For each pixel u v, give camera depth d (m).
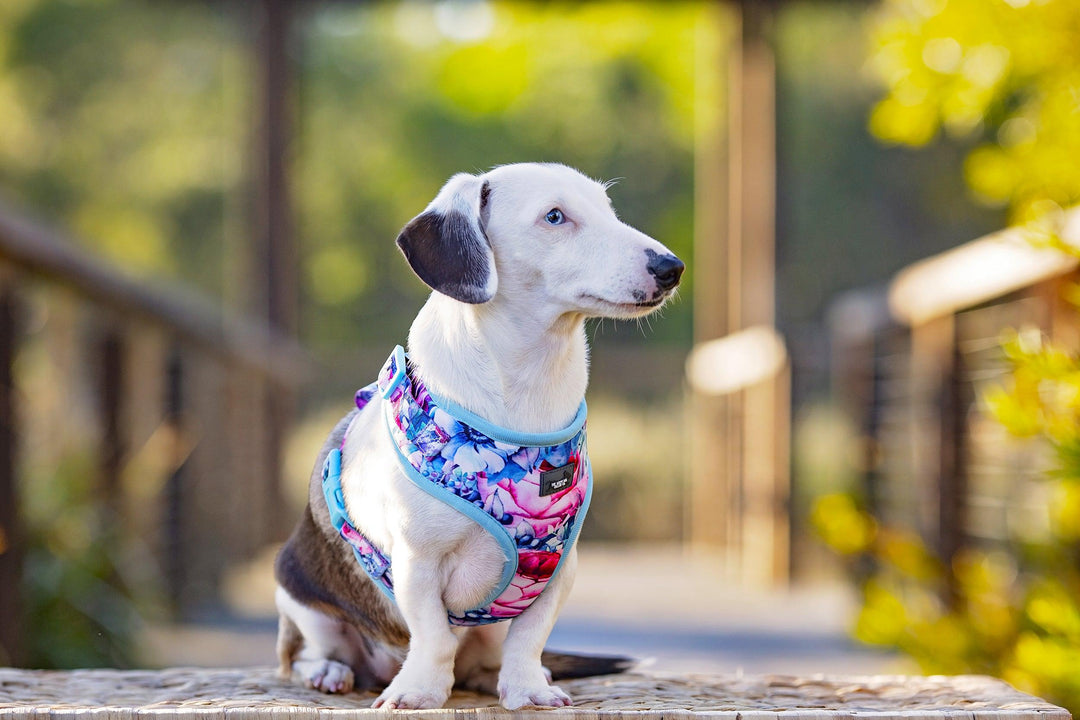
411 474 2.50
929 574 4.21
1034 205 3.68
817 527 4.27
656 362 11.34
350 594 2.87
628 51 17.34
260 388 9.09
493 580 2.56
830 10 8.48
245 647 6.16
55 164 20.38
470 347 2.56
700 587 7.93
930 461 5.32
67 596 5.21
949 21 3.87
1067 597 3.52
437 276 2.54
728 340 8.69
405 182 22.77
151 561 6.46
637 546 11.65
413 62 22.80
